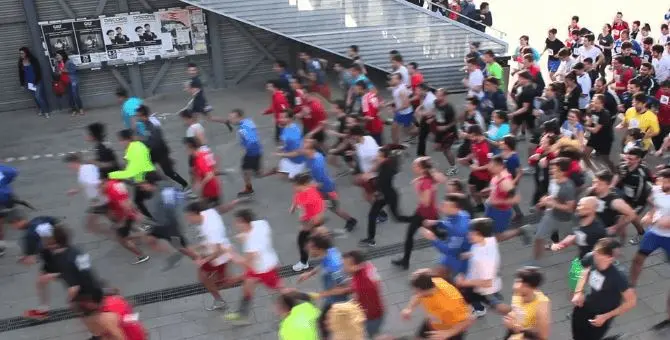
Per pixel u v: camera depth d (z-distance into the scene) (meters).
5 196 9.53
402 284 8.44
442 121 11.13
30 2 15.16
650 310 7.68
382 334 7.40
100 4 15.76
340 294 6.37
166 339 7.59
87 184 9.47
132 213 8.84
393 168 8.84
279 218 10.35
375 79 17.53
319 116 11.65
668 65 13.88
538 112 11.35
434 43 16.27
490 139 10.25
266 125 14.53
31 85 15.48
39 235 7.44
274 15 15.75
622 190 8.59
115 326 5.89
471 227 6.61
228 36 17.06
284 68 13.74
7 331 7.85
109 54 16.25
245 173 10.82
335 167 12.06
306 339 5.60
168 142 13.72
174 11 16.33
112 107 16.47
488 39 16.25
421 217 8.29
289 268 8.91
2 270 9.18
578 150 8.71
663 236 7.28
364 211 10.46
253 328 7.71
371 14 15.91
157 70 16.91
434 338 5.88
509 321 5.82
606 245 5.82
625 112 11.84
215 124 14.59
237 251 9.33
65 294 8.51
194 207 7.36
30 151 13.67
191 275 8.88
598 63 15.27
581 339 6.38
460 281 6.71
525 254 9.01
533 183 11.25
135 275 8.94
